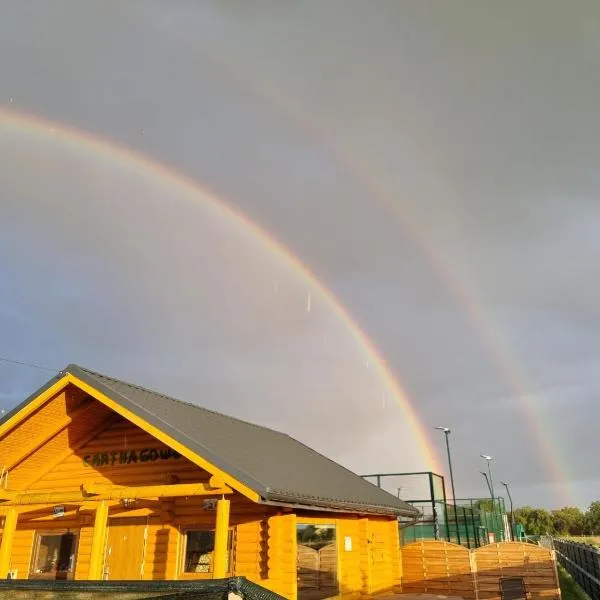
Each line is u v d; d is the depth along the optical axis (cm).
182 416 1312
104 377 1280
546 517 9381
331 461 2027
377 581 1598
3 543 1182
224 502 978
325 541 1322
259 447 1444
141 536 1287
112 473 1349
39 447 1348
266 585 1104
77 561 1339
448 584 1983
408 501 2791
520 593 1894
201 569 1202
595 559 1784
